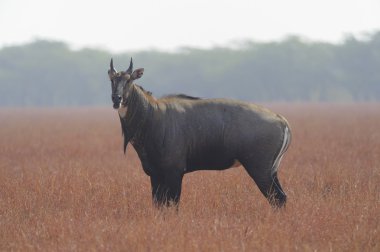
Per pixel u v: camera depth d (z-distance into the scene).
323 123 146.75
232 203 40.00
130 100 39.28
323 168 54.81
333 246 31.27
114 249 31.14
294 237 32.91
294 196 42.19
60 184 46.44
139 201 41.47
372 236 32.22
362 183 46.19
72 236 33.34
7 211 39.62
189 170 40.75
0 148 85.44
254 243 31.16
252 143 39.91
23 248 31.75
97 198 42.09
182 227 33.94
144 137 39.62
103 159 72.31
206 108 40.31
